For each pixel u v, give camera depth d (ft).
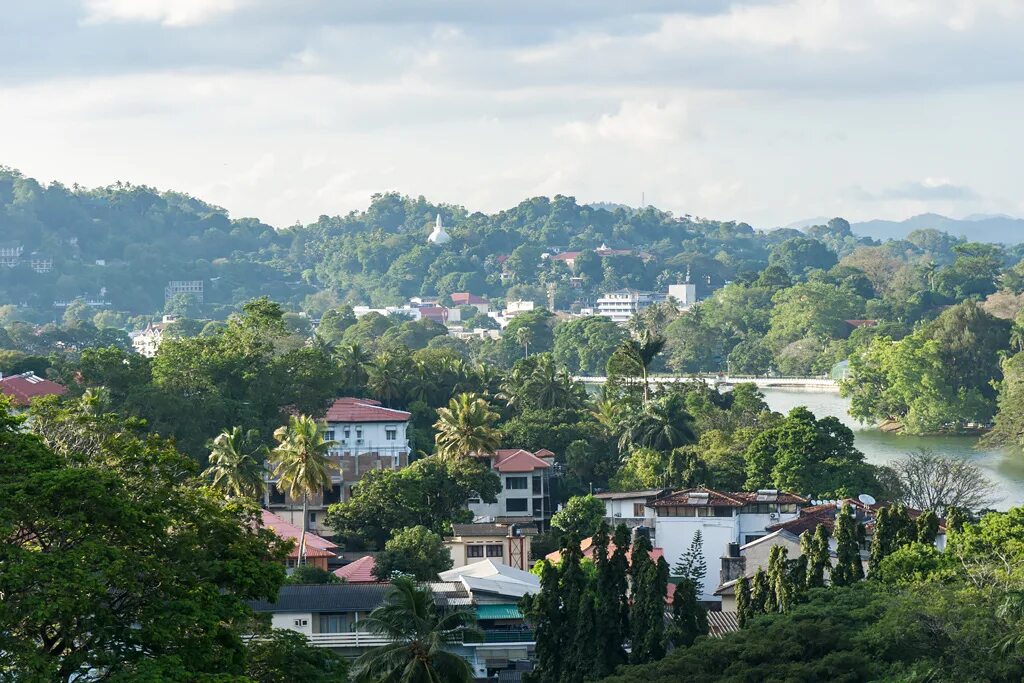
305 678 346.13
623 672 495.00
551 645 550.77
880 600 509.76
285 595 611.06
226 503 385.70
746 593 601.62
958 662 448.65
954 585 501.97
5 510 308.40
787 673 458.09
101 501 320.29
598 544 564.71
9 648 294.25
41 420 429.38
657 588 538.06
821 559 582.35
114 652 311.47
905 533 592.60
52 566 303.27
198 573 337.11
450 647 637.71
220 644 326.03
